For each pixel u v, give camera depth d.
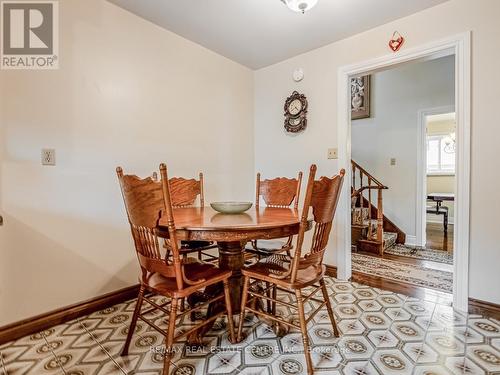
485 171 1.91
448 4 2.05
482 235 1.93
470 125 1.96
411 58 2.24
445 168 6.90
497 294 1.88
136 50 2.28
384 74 4.33
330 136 2.78
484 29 1.91
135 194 1.36
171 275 1.34
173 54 2.57
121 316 1.95
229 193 3.18
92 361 1.45
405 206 4.16
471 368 1.38
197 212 1.98
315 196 1.40
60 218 1.87
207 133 2.91
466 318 1.88
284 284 1.45
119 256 2.18
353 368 1.39
